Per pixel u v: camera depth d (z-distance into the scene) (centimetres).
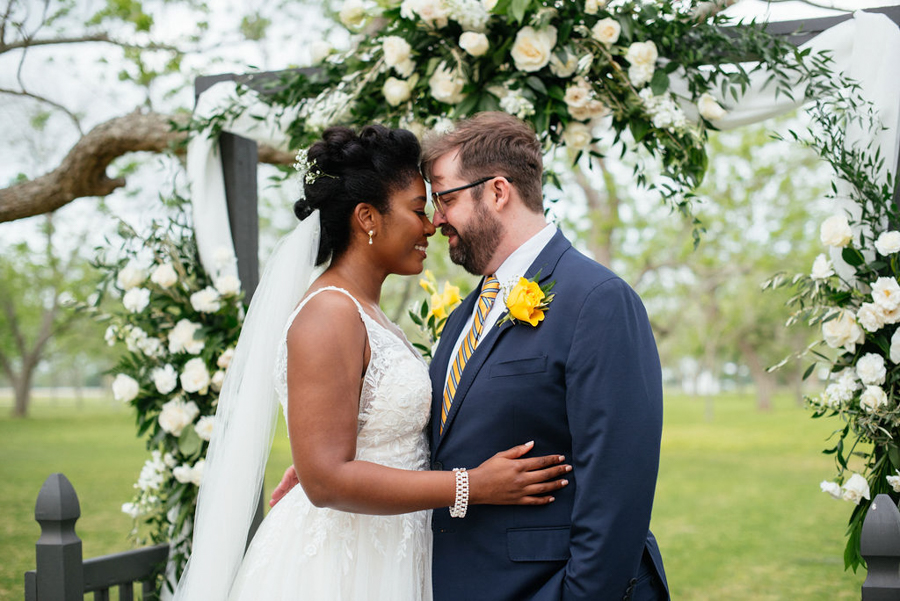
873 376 252
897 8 281
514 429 194
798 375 3597
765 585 584
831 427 2147
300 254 214
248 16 573
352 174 208
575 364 186
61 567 245
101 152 417
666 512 917
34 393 9588
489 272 215
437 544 204
